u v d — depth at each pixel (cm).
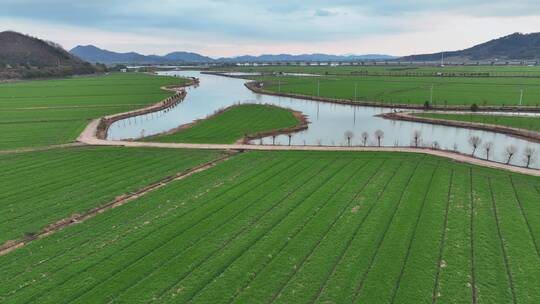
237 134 7469
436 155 5644
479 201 3975
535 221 3516
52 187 4459
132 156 5753
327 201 3988
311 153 5831
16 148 6253
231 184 4516
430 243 3130
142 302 2444
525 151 6075
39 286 2603
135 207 3884
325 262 2869
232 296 2505
